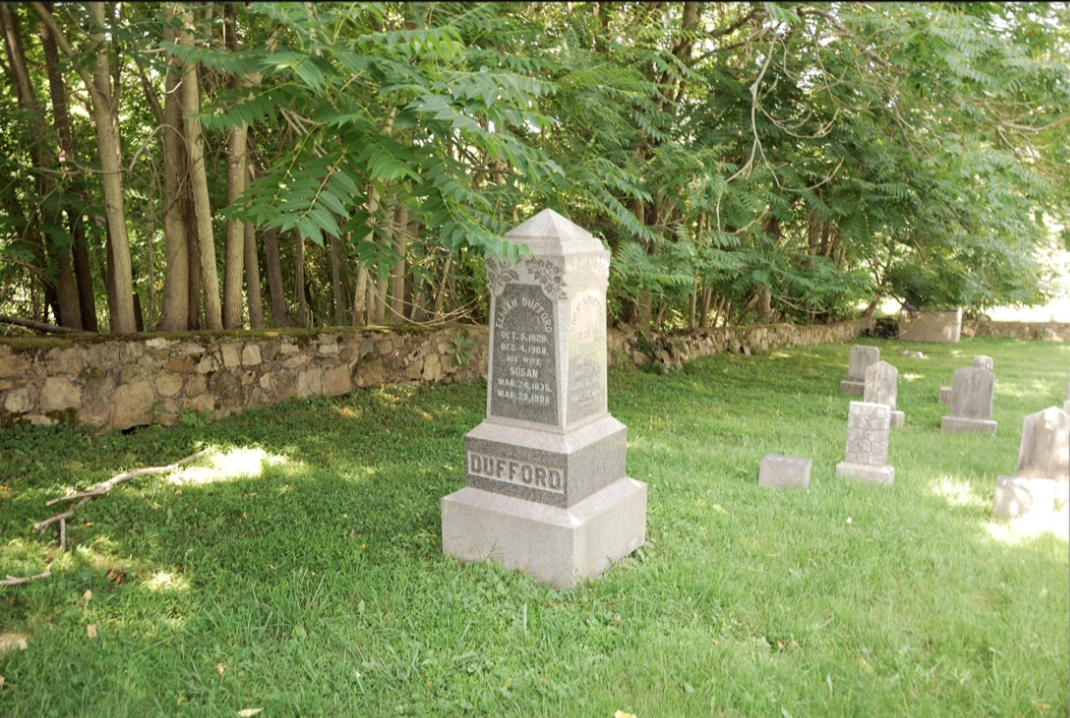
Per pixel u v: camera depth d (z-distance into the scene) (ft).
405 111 13.47
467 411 33.27
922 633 14.16
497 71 14.44
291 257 42.91
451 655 13.20
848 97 34.99
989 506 21.84
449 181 13.87
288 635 13.78
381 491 21.56
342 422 29.78
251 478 22.34
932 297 64.90
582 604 15.39
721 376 48.26
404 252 31.55
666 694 12.25
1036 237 46.14
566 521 15.92
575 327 16.49
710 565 16.85
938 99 29.89
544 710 11.79
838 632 14.12
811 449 28.40
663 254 32.42
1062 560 17.57
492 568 16.40
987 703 11.91
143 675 12.34
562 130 28.40
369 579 15.69
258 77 18.08
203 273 29.84
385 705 11.92
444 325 39.50
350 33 16.30
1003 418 36.24
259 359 30.42
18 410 24.04
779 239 50.14
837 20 28.25
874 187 35.76
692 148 33.30
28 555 16.38
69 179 27.73
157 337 27.35
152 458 24.13
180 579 15.72
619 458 18.01
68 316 29.78
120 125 32.86
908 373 53.06
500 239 14.56
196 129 27.30
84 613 14.12
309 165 13.48
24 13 25.90
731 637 13.99
